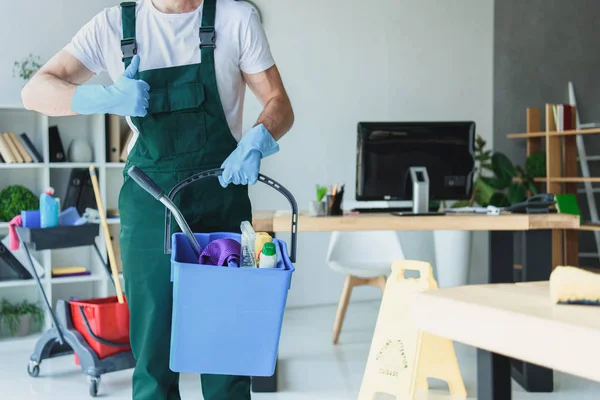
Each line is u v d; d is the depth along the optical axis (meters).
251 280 1.32
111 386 3.60
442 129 3.74
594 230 5.64
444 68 6.04
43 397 3.40
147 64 1.74
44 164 4.61
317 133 5.62
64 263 5.00
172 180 1.72
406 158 3.73
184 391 3.45
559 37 5.77
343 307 4.39
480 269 6.32
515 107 6.08
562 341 0.84
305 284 5.65
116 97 1.62
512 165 5.78
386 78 5.83
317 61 5.61
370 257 4.61
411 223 3.35
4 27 4.76
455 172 3.77
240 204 1.79
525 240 3.46
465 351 4.18
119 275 4.81
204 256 1.48
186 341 1.34
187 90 1.72
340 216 3.46
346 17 5.68
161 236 1.72
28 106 1.74
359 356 4.08
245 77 1.85
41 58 4.86
